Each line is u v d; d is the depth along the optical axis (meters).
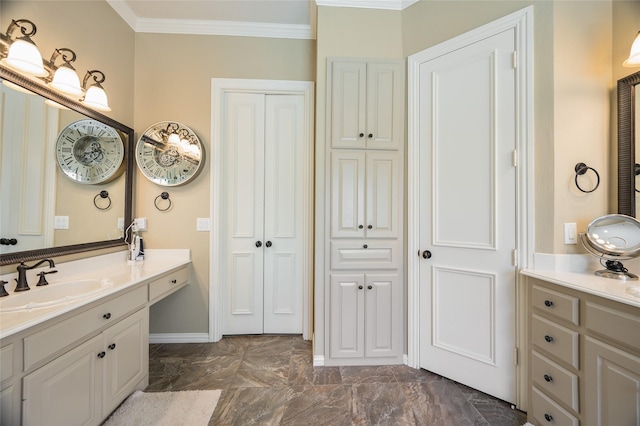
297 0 2.00
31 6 1.41
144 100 2.21
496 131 1.53
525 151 1.45
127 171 2.09
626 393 0.93
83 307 1.17
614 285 1.10
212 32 2.26
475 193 1.61
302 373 1.79
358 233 1.87
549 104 1.39
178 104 2.23
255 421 1.38
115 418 1.38
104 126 1.87
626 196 1.32
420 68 1.82
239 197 2.36
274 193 2.38
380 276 1.88
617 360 0.96
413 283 1.84
